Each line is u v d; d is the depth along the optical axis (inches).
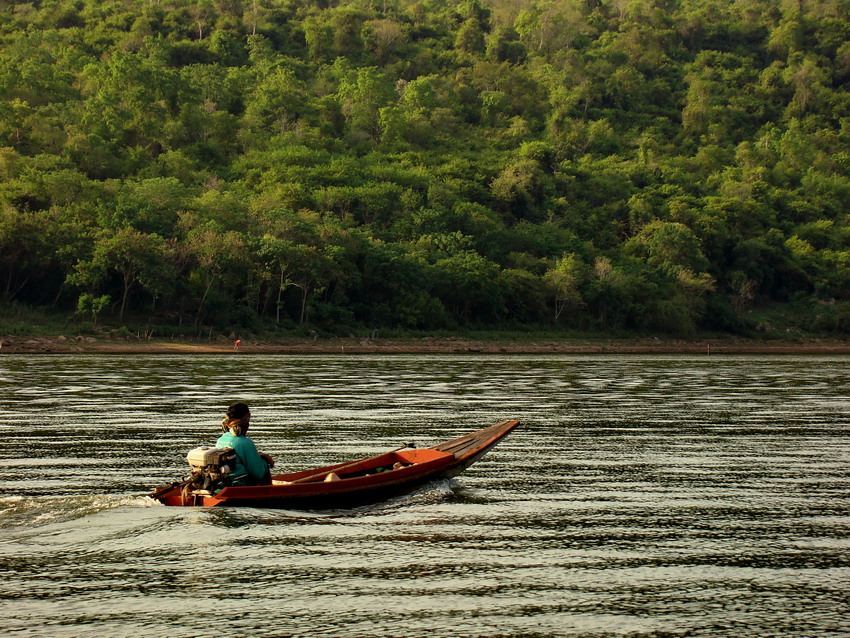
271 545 1146.7
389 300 7859.3
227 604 954.1
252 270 7062.0
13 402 2706.7
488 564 1087.6
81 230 6737.2
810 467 1704.0
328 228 7706.7
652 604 965.8
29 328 6117.1
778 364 5708.7
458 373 4325.8
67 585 1003.3
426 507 1355.8
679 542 1184.2
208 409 2556.6
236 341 6441.9
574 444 1961.1
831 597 989.2
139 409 2544.3
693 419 2417.6
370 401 2842.0
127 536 1165.1
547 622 914.1
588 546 1163.9
